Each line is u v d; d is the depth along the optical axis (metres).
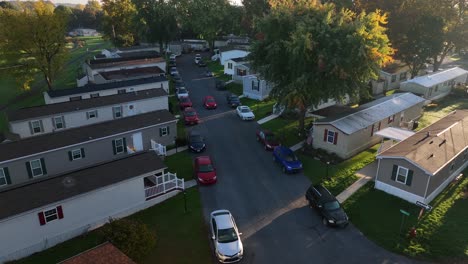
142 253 19.50
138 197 25.56
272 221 23.95
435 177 25.12
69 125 38.94
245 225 23.56
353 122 34.00
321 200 24.08
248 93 54.16
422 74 63.69
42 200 21.69
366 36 32.47
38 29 52.62
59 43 55.88
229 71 69.50
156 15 80.94
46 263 20.64
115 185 24.16
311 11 35.31
